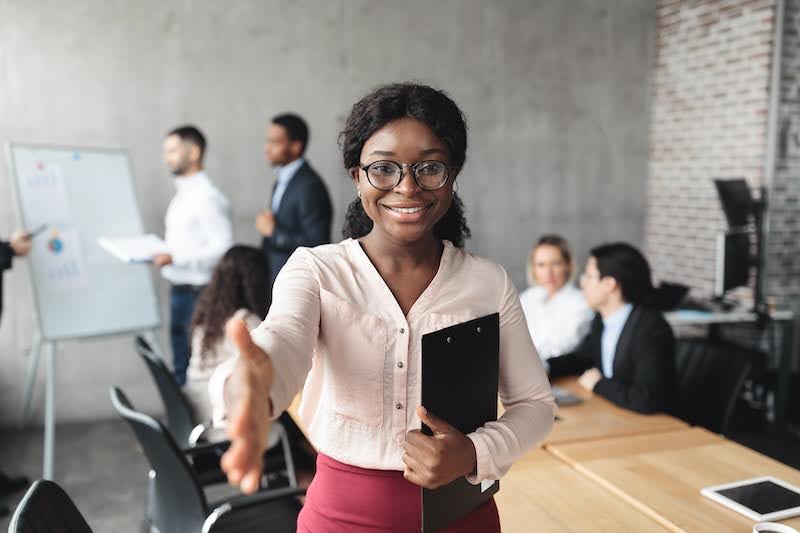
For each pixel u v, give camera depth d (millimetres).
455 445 951
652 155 5520
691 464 1927
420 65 4906
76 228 3801
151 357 2541
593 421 2332
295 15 4641
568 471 1911
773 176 4691
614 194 5469
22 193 3662
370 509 1068
